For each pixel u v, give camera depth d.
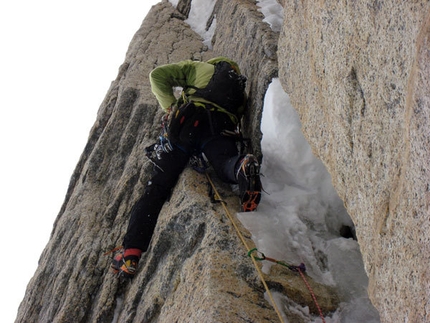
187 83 4.43
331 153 2.96
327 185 3.82
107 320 4.01
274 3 6.14
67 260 4.83
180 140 4.05
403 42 2.08
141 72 6.22
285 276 3.13
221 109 4.13
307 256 3.35
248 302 2.89
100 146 5.48
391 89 2.20
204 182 4.05
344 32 2.68
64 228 5.21
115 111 5.64
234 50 5.82
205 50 7.04
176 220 3.73
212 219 3.50
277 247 3.33
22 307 5.45
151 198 3.99
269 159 4.03
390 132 2.22
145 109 5.43
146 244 3.91
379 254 2.35
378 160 2.35
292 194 3.79
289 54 3.92
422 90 1.87
